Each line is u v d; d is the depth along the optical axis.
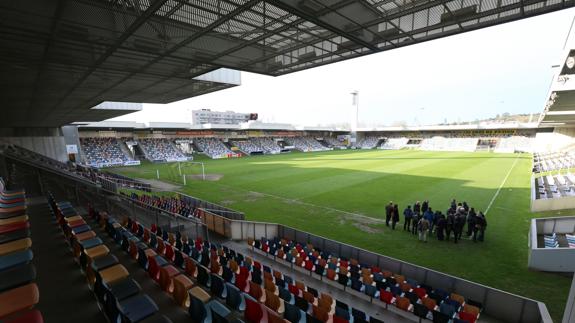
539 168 30.25
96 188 11.73
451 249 11.80
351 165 39.22
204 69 10.30
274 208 18.45
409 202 19.14
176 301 5.36
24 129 32.56
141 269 6.59
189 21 6.20
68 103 17.12
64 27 6.15
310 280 9.30
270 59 9.07
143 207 12.84
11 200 9.45
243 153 62.84
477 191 21.70
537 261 9.88
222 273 7.95
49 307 4.71
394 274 9.47
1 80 10.54
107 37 6.86
